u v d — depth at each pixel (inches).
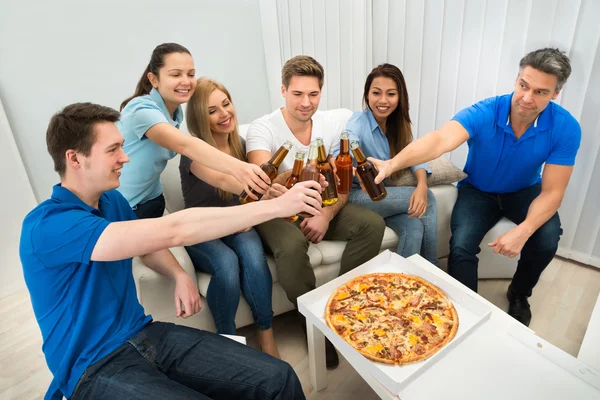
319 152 45.6
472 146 72.8
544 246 66.0
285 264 61.6
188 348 44.3
